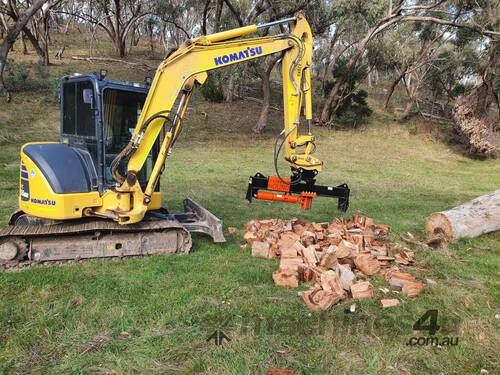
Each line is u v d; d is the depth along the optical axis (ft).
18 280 17.25
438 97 136.98
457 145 90.27
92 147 19.93
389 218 34.40
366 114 98.12
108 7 121.19
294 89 22.12
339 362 12.85
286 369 12.28
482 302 17.95
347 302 17.22
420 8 75.72
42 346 12.95
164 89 19.94
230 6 68.64
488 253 25.13
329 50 110.42
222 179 48.88
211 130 83.35
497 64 80.69
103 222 20.20
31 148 19.74
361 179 57.31
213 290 17.47
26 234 18.04
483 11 73.61
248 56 21.36
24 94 81.35
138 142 19.40
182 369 12.07
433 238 26.68
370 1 71.67
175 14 98.73
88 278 17.84
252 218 31.37
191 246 21.95
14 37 77.92
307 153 22.59
